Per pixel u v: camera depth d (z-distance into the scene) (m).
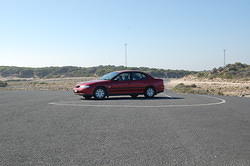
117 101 15.48
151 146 6.13
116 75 17.34
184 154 5.55
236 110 11.85
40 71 156.12
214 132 7.55
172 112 11.16
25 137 6.93
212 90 31.97
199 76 76.19
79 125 8.45
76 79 82.38
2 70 155.62
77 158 5.28
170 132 7.53
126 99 16.83
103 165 4.90
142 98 17.62
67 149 5.89
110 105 13.48
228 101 15.77
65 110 11.69
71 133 7.39
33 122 8.94
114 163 5.00
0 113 10.84
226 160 5.19
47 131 7.62
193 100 16.22
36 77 148.75
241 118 9.80
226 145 6.23
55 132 7.50
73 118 9.69
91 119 9.49
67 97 18.69
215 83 51.44
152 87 17.89
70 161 5.11
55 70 157.12
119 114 10.59
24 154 5.53
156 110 11.71
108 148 5.96
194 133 7.43
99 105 13.47
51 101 15.61
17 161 5.11
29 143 6.36
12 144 6.27
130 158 5.29
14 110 11.70
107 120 9.30
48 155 5.46
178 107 12.75
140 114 10.60
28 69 159.12
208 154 5.55
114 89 17.06
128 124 8.62
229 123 8.85
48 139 6.74
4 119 9.48
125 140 6.66
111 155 5.47
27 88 38.09
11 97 18.75
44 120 9.29
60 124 8.61
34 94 22.22
